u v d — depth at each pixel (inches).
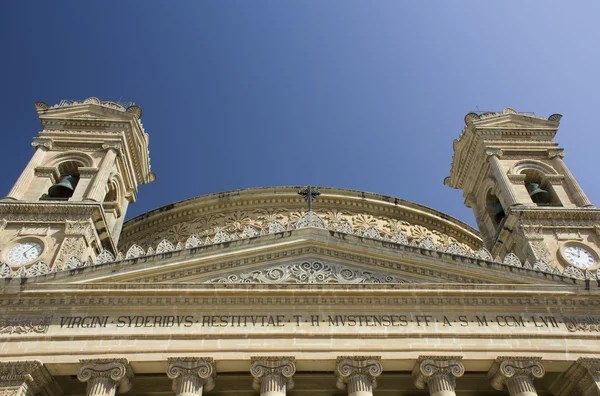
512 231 1063.0
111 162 1155.9
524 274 767.7
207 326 701.3
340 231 811.4
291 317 714.2
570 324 730.2
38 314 703.1
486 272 771.4
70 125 1238.3
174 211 1311.5
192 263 762.2
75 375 697.0
